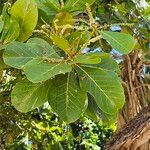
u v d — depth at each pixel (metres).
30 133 4.56
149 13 3.46
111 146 3.19
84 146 5.38
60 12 1.96
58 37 1.64
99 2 3.65
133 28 3.31
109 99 1.67
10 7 1.97
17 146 4.70
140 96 3.69
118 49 1.71
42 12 2.00
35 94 1.72
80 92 1.71
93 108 1.88
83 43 1.78
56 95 1.72
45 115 4.71
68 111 1.71
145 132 3.12
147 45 3.35
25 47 1.67
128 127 3.21
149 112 3.17
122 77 3.71
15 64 1.63
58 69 1.56
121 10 3.51
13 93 1.71
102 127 5.55
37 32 2.01
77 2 1.95
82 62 1.62
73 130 4.98
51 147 4.73
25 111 1.72
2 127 4.37
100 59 1.61
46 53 1.67
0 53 1.84
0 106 4.16
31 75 1.53
